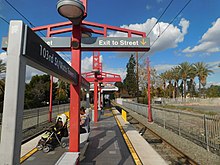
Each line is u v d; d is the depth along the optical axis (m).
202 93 59.12
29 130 11.02
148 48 6.11
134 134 9.96
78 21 5.00
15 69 2.05
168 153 7.71
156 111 17.33
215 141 7.78
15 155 1.97
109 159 5.99
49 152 6.66
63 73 3.78
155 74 50.81
